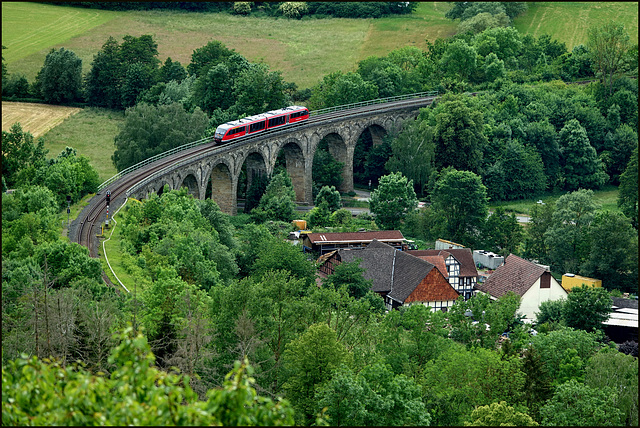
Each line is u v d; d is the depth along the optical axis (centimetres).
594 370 7725
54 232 10044
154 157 15738
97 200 13150
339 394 6075
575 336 8812
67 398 3062
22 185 13362
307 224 16400
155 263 9938
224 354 7238
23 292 7538
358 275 12038
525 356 8138
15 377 3353
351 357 7294
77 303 7100
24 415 3069
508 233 15962
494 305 9569
